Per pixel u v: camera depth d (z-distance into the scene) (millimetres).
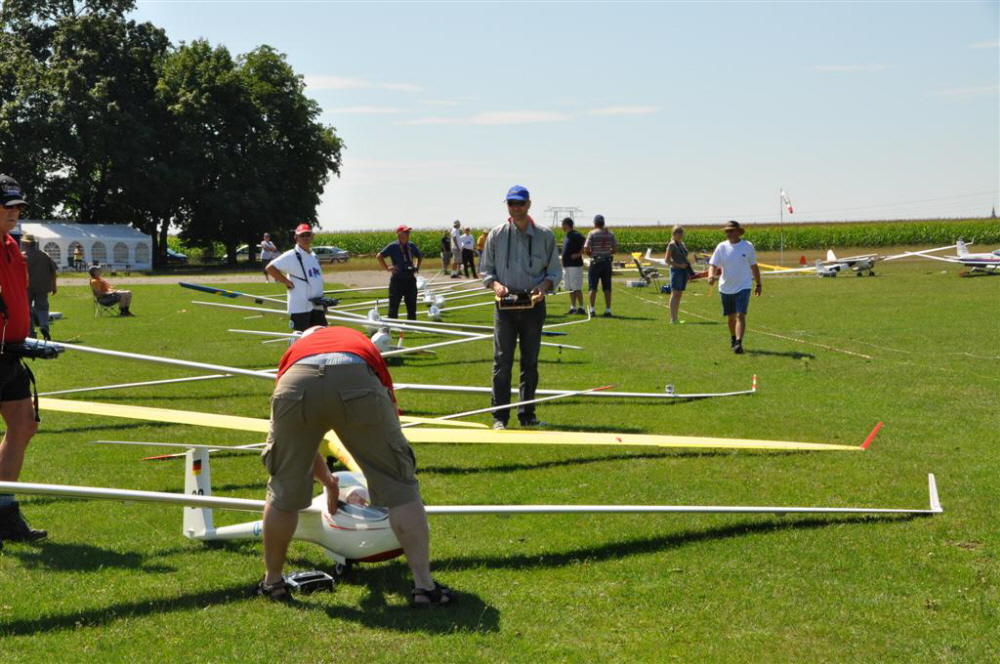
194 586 4031
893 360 11234
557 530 4812
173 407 8703
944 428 7336
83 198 55812
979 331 14336
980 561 4305
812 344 12969
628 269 38531
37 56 57781
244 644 3426
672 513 4996
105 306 19375
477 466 6289
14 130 50062
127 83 55594
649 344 13172
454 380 10227
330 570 4258
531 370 7727
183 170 53812
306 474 3779
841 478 5828
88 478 5973
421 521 3795
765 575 4141
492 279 7629
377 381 3693
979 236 72000
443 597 3805
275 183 57750
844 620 3637
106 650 3379
